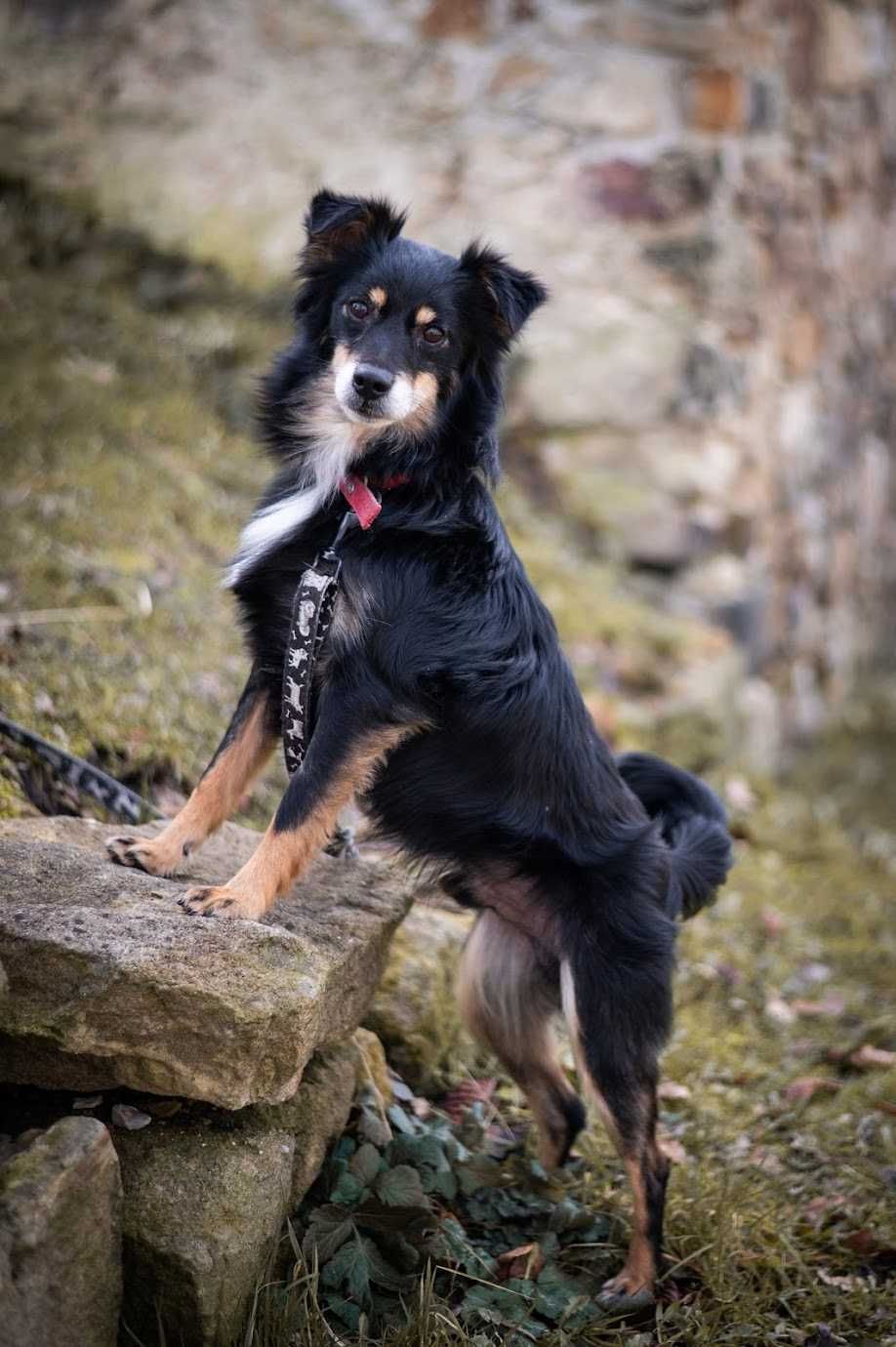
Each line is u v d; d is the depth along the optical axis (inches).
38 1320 82.4
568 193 264.8
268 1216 98.0
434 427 119.3
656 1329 106.6
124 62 272.1
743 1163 133.6
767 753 269.1
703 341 262.7
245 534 120.2
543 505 264.2
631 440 263.6
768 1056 157.9
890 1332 110.0
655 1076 114.8
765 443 279.7
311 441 120.6
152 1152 96.0
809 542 314.0
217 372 247.6
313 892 116.7
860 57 322.0
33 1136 89.4
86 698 155.1
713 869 126.0
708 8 260.4
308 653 110.8
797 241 297.7
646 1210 112.2
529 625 118.7
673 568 264.4
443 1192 113.7
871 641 383.9
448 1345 96.8
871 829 256.8
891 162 359.9
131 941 94.6
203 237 264.7
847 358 340.5
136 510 197.6
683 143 261.9
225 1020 92.2
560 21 263.4
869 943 193.0
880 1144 139.6
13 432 201.5
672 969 116.7
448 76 268.5
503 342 123.3
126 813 133.2
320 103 271.3
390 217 123.0
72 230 258.4
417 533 114.8
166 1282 91.7
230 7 270.4
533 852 115.6
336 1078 111.1
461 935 146.4
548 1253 114.0
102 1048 92.4
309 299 124.7
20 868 104.0
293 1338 95.2
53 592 170.9
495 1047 125.0
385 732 110.6
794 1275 117.0
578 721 119.9
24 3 273.3
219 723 166.6
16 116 268.2
